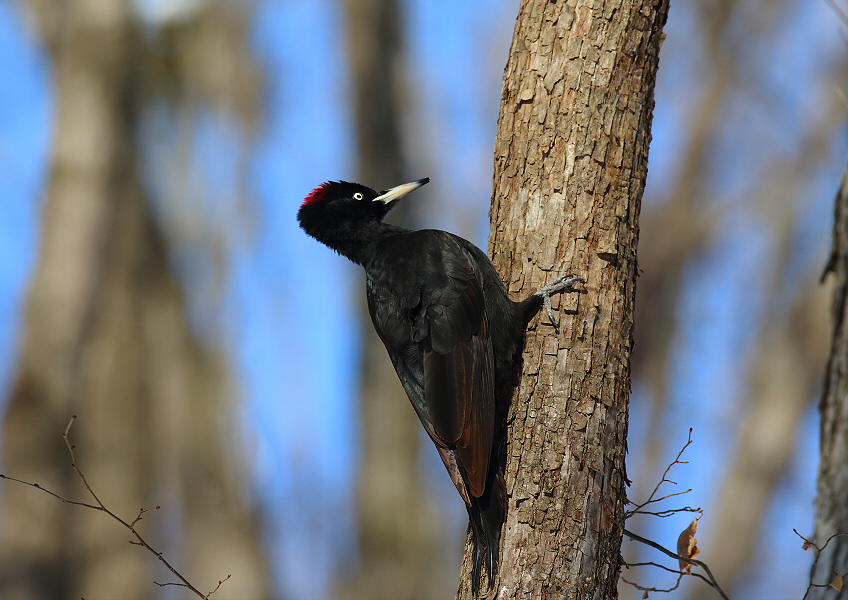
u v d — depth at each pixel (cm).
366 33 1716
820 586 658
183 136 1712
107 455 1481
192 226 1673
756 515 1702
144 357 1562
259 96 1761
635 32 643
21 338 1465
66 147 1545
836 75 1909
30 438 1415
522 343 627
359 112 1692
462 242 707
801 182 1920
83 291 1498
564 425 595
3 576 1337
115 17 1612
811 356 1802
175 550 1538
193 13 1738
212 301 1662
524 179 648
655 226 1972
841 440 730
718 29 1989
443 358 653
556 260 629
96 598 1412
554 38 650
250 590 1517
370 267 734
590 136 634
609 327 614
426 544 1548
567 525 574
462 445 617
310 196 874
